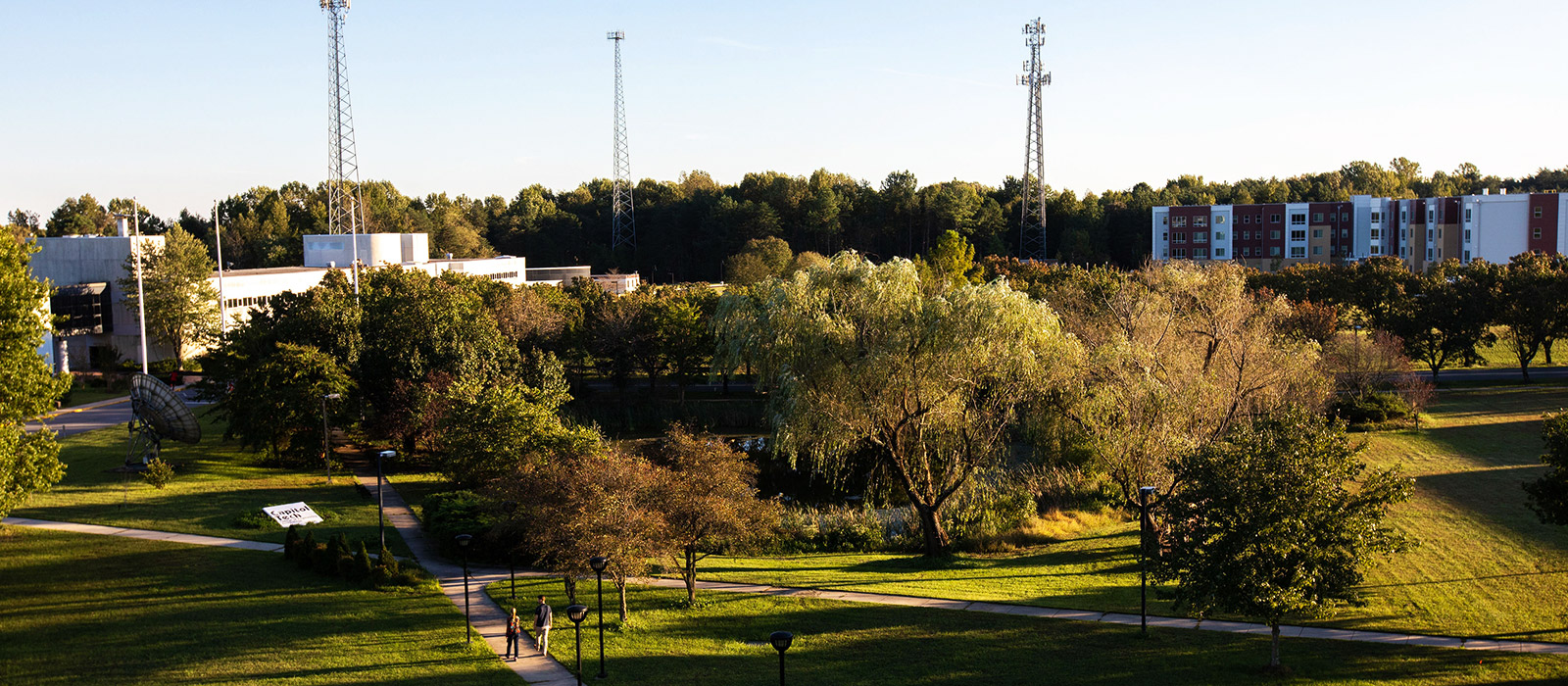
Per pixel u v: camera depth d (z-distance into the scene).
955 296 42.69
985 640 30.31
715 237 186.62
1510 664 27.22
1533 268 87.62
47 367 36.62
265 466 58.91
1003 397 44.31
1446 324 83.12
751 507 35.53
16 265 35.56
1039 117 146.62
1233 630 31.16
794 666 27.95
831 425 41.81
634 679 26.84
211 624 31.00
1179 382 45.38
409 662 28.16
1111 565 41.12
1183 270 62.78
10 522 42.44
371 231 167.12
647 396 83.25
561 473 35.12
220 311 88.44
